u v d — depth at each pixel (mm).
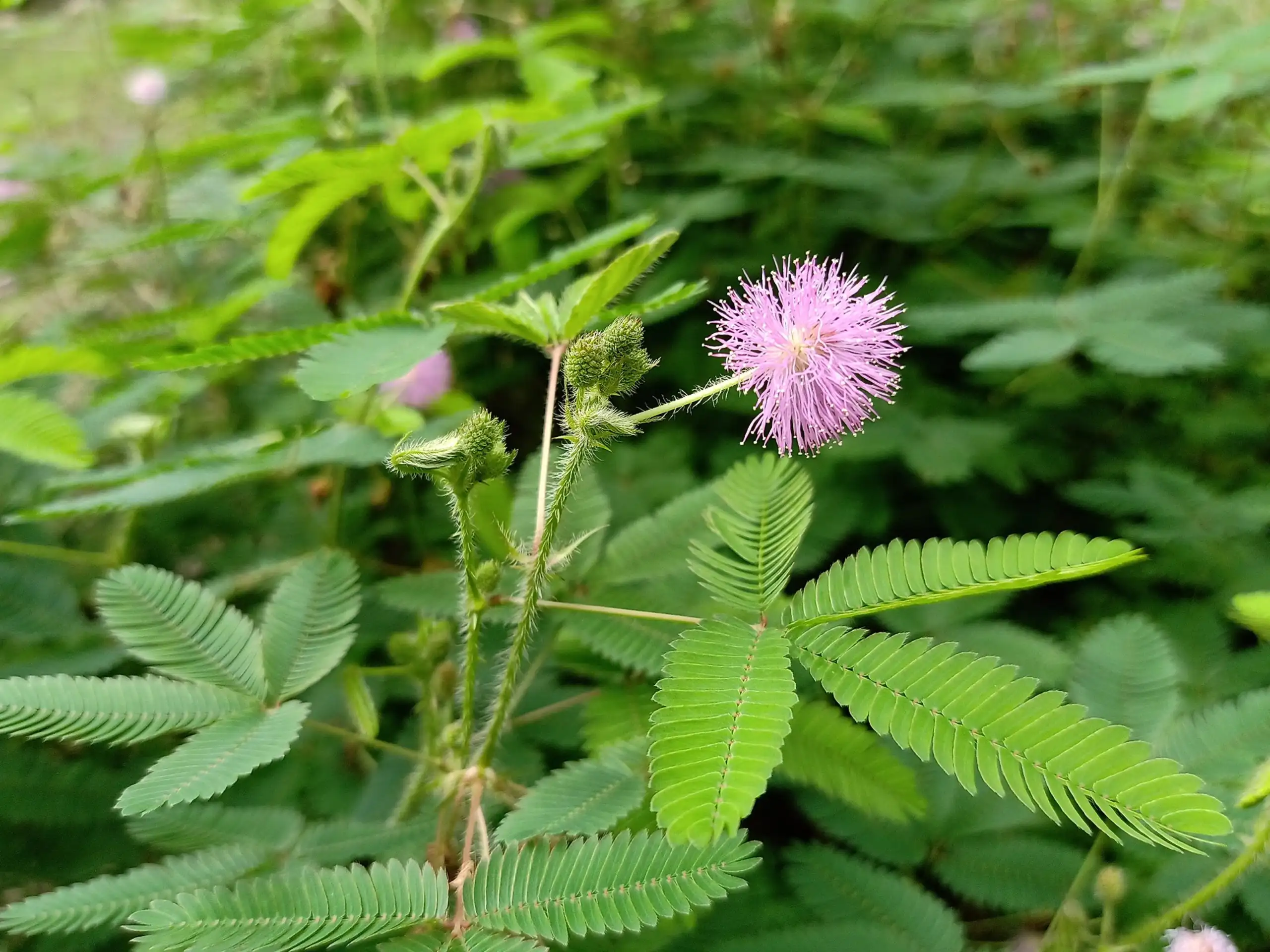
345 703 208
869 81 395
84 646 199
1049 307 251
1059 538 123
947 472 246
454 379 281
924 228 335
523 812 140
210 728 139
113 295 346
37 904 136
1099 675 171
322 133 257
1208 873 164
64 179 309
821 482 251
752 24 404
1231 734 159
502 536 147
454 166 228
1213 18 369
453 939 115
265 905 115
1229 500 240
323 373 150
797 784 178
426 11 395
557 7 383
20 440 186
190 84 394
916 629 199
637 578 180
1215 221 355
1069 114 400
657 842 120
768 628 124
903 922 159
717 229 334
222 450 200
